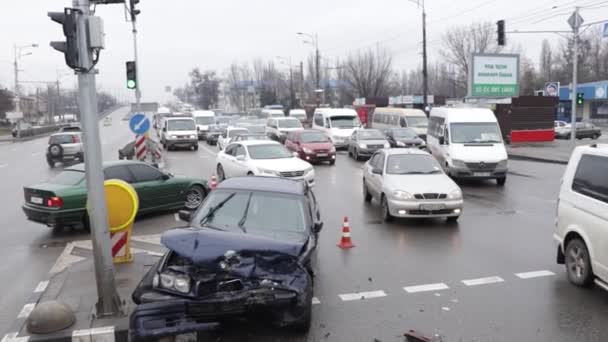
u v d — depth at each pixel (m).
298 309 5.61
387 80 72.62
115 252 8.34
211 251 5.43
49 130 67.38
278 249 5.57
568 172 7.68
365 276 8.01
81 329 5.84
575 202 7.36
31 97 115.88
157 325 5.21
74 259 9.16
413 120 32.41
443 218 12.30
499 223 11.70
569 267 7.55
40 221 10.93
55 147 26.89
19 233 11.38
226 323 6.07
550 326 6.10
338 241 10.18
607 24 26.34
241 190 7.14
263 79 101.44
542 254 9.14
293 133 26.61
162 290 5.42
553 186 17.41
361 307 6.75
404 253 9.30
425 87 38.66
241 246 5.53
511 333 5.93
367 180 14.15
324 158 24.33
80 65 5.74
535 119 33.25
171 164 25.81
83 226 11.84
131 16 22.56
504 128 33.28
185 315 5.26
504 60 36.16
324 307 6.74
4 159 31.69
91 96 5.86
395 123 34.00
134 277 7.67
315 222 6.90
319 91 61.19
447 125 18.78
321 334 5.91
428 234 10.71
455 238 10.35
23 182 20.52
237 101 114.62
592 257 6.95
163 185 12.61
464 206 13.87
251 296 5.28
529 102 32.97
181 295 5.32
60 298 6.87
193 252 5.41
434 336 5.84
